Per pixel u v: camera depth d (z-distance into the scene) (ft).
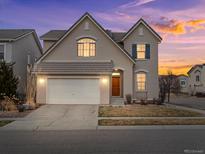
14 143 38.19
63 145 36.50
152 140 39.88
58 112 76.54
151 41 107.14
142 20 106.93
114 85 103.91
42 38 111.55
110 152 32.40
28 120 63.93
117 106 88.48
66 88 95.91
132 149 33.86
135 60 106.01
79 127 54.65
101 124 57.82
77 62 100.27
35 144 37.35
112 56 101.55
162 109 81.82
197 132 47.98
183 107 95.66
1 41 106.63
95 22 100.89
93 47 101.45
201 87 231.50
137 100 102.99
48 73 95.55
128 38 107.65
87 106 88.02
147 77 105.91
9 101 83.30
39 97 95.81
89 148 34.55
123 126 55.62
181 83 260.83
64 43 101.35
